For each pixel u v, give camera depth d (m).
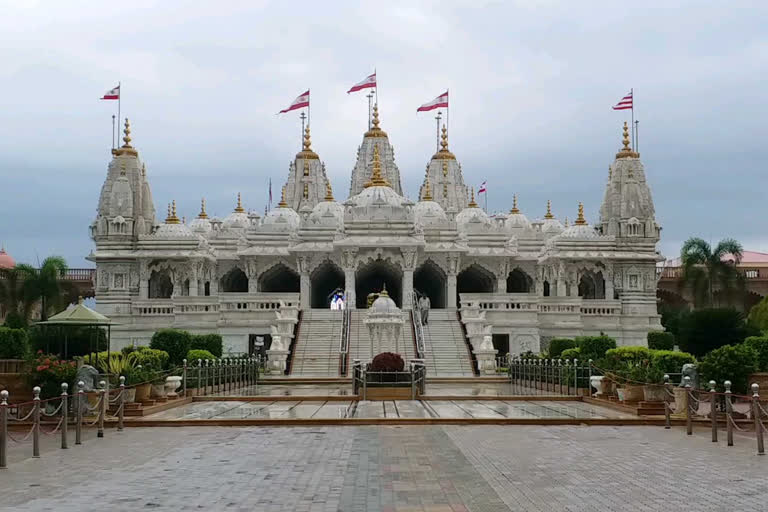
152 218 87.12
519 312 66.75
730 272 84.19
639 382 31.89
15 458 21.48
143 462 20.72
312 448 23.08
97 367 32.09
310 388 47.75
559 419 29.08
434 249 76.12
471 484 17.69
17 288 80.69
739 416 29.80
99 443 24.39
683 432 26.69
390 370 40.78
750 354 30.97
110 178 83.88
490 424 29.05
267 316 66.12
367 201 75.25
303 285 75.75
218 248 85.31
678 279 97.69
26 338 34.41
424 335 61.03
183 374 38.81
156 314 69.88
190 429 27.94
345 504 15.73
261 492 16.86
